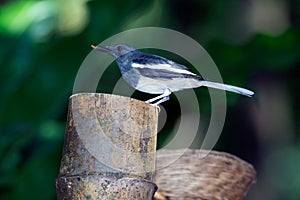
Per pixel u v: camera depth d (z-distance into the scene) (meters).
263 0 19.33
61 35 12.11
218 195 8.80
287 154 19.86
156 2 18.58
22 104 11.41
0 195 11.99
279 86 18.81
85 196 6.07
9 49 11.85
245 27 19.22
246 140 19.22
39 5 12.48
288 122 19.38
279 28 19.39
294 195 20.31
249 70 13.21
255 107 18.95
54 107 11.40
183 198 8.63
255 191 19.84
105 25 11.89
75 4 12.11
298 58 13.45
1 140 11.74
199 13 18.92
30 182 11.86
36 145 12.34
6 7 12.73
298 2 19.64
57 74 11.52
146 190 6.20
